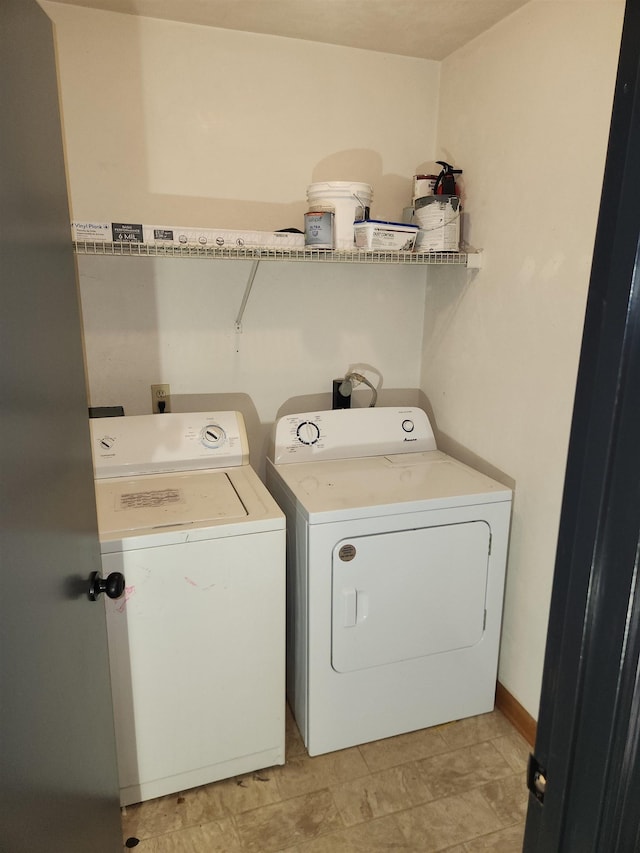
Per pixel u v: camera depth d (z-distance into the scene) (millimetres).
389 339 2311
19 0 763
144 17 1771
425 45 1949
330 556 1598
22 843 734
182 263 1987
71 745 943
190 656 1508
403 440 2162
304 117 1994
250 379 2160
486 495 1731
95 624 1124
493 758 1756
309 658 1656
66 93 1754
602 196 509
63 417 946
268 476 2104
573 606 582
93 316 1935
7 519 703
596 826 583
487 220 1869
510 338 1803
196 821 1544
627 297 486
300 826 1532
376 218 2152
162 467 1834
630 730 554
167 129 1866
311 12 1722
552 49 1537
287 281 2123
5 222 709
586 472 547
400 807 1589
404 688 1786
